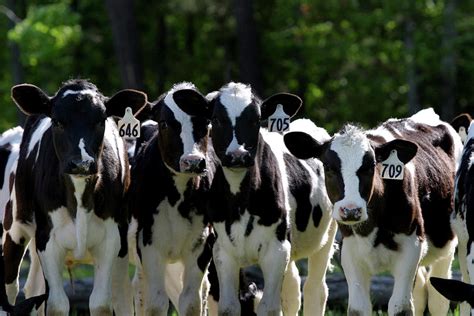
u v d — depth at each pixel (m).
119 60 37.34
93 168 13.90
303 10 40.19
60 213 14.50
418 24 36.94
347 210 13.87
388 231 14.60
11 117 44.59
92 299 14.61
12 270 16.25
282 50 41.62
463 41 36.12
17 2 43.72
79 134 14.09
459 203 15.80
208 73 43.84
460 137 17.80
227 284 14.78
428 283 17.17
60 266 14.64
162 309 15.09
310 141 14.64
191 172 14.55
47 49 38.59
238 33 37.12
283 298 16.44
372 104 39.41
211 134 14.82
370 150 14.30
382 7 38.41
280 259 14.74
